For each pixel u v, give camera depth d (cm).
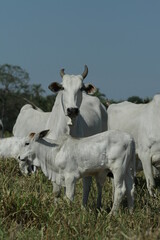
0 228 1002
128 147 1207
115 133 1208
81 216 1043
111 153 1196
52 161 1234
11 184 1389
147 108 1570
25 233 984
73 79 1323
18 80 9050
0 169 1691
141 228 964
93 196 1399
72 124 1315
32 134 1268
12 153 1925
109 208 1298
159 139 1491
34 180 1445
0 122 2492
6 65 9044
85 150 1198
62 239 949
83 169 1207
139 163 1672
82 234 976
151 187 1437
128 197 1222
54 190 1280
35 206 1098
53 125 1384
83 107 1566
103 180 1251
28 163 1313
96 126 1570
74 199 1255
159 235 884
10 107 8625
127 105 1700
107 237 932
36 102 5788
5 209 1096
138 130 1559
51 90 1351
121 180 1201
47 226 1002
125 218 1062
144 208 1177
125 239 894
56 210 1072
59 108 1371
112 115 1697
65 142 1223
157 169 1580
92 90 1348
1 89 8912
